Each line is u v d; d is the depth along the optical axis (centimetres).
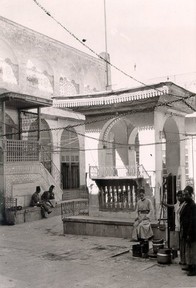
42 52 2388
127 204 1270
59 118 2420
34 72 2372
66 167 2475
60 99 1395
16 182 1778
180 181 1466
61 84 2594
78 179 2573
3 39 2105
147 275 780
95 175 1334
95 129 1423
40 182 1927
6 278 775
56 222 1648
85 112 1427
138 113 1307
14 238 1270
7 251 1048
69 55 2641
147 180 1256
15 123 2011
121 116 1288
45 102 1908
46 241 1196
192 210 784
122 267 847
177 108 1388
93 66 2892
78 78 2719
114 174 1331
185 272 796
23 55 2228
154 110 1270
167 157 1504
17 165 1797
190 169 2016
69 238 1236
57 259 939
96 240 1180
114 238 1202
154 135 1273
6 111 1959
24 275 797
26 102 1847
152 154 1271
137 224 1085
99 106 1367
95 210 1341
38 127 1977
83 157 2620
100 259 928
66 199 2183
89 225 1272
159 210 1229
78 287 707
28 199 1834
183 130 1502
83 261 912
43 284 731
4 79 2120
